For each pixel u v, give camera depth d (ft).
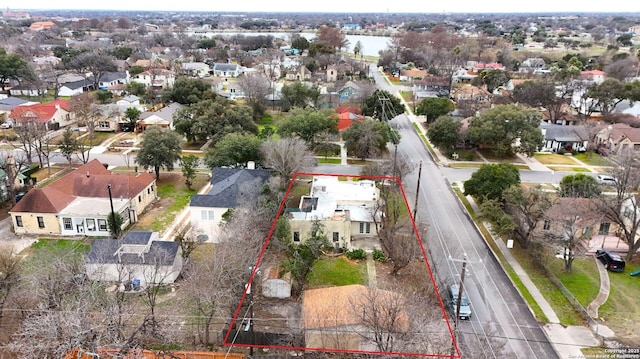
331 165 212.02
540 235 134.21
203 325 100.17
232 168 168.96
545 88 291.58
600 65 457.68
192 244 128.06
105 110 263.90
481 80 396.16
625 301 114.01
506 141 220.84
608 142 239.91
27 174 187.93
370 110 273.75
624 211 148.46
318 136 230.68
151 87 360.28
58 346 74.43
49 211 142.92
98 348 79.87
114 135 256.11
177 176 197.67
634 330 103.24
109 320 83.30
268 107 324.80
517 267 128.98
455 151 234.79
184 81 305.32
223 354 88.33
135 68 405.59
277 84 387.55
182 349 93.76
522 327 103.76
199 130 230.27
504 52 528.22
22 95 348.18
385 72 492.95
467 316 105.09
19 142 234.79
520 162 223.71
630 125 273.95
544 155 236.63
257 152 181.57
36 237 142.92
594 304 112.57
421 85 369.09
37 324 79.51
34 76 352.90
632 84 290.76
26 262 124.88
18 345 76.64
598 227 145.69
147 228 149.28
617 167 169.78
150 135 186.39
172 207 165.89
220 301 102.83
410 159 224.33
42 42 623.77
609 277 124.77
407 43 598.34
